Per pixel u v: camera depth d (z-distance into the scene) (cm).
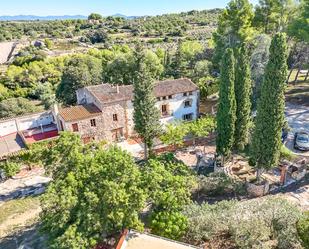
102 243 1825
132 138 4238
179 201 2019
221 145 2944
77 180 1927
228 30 4966
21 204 2788
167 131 3547
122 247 1620
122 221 1773
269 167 2562
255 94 3831
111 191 1756
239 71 2880
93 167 1967
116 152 2097
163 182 2062
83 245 1627
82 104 4391
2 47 11925
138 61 4256
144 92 3128
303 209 2334
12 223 2508
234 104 2812
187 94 4422
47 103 6056
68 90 6134
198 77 6056
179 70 6588
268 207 1989
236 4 4766
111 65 6122
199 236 1880
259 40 4303
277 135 2461
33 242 2208
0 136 4000
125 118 4119
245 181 2686
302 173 2812
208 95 5444
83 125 3825
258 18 5284
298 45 5088
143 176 2005
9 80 7525
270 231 1889
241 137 3070
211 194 2616
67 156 2269
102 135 4025
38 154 3300
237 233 1839
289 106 4575
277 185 2706
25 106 5700
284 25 5188
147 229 1997
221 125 2873
